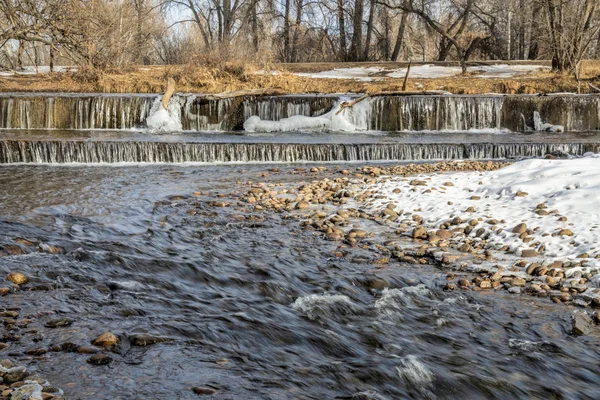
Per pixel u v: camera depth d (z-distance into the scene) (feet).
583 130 66.28
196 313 20.43
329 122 66.28
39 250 26.07
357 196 37.91
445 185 37.86
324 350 18.35
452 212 32.50
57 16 73.82
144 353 17.38
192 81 80.64
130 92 78.89
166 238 29.04
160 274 24.14
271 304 21.63
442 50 120.47
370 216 33.78
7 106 63.62
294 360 17.53
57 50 76.89
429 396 16.12
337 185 41.39
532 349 18.69
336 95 70.90
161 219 32.73
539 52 119.44
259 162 52.34
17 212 32.94
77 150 50.47
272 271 24.70
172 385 15.71
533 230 28.48
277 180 44.29
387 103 66.80
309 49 138.31
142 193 39.01
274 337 18.90
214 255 26.58
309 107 67.82
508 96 67.36
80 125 64.95
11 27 74.23
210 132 64.80
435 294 22.85
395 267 25.93
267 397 15.35
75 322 19.13
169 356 17.28
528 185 33.99
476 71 89.25
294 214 34.37
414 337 19.43
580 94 70.90
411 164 49.67
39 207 34.30
